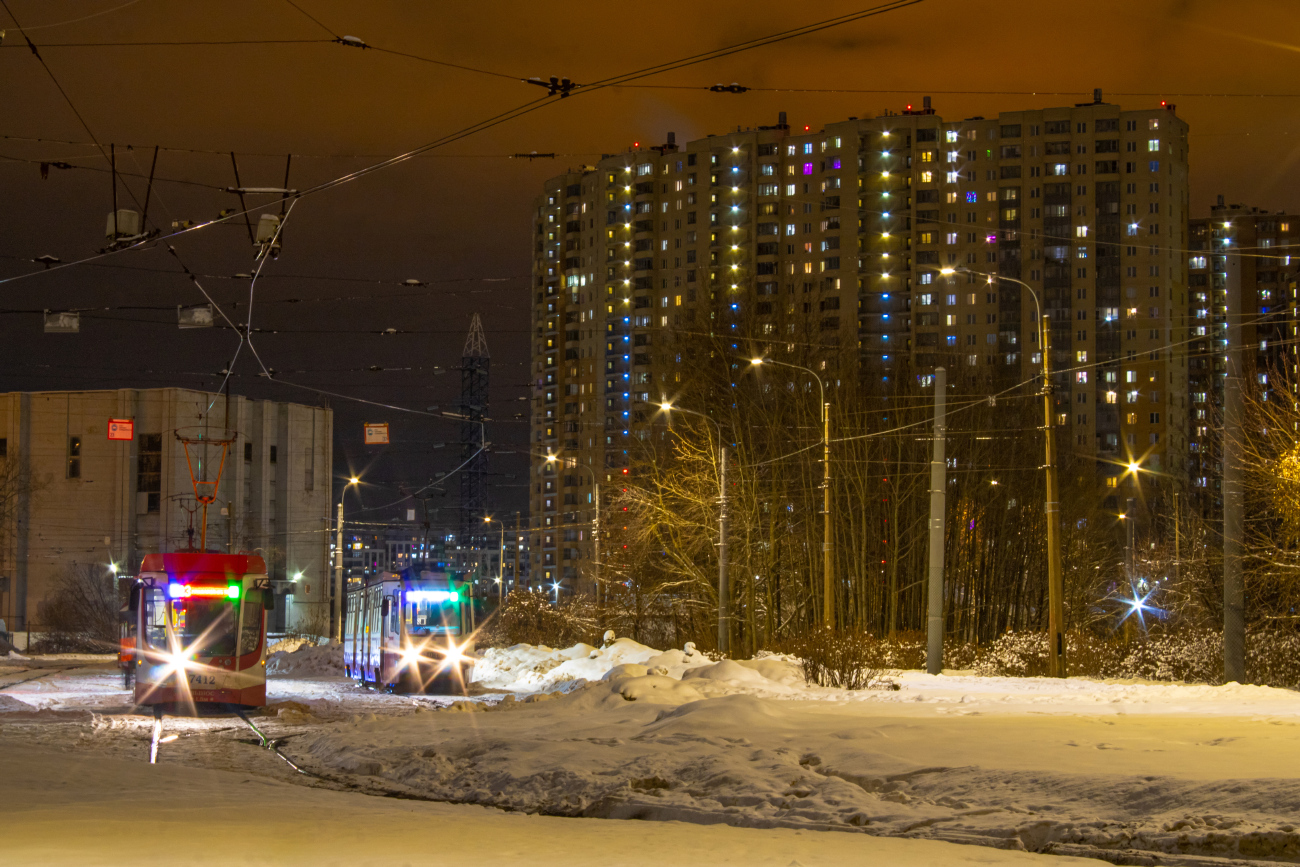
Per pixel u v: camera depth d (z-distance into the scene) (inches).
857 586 1854.1
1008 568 2039.9
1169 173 4589.1
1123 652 1295.5
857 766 518.3
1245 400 1196.5
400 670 1269.7
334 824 415.5
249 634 1017.5
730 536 1770.4
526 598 2097.7
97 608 2942.9
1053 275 4591.5
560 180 5585.6
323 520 3713.1
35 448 3398.1
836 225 4702.3
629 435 1978.3
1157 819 392.8
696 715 686.5
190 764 666.8
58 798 476.7
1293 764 464.1
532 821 446.3
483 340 3577.8
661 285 5049.2
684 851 364.2
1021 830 396.2
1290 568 1114.7
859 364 2014.0
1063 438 2331.4
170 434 3373.5
